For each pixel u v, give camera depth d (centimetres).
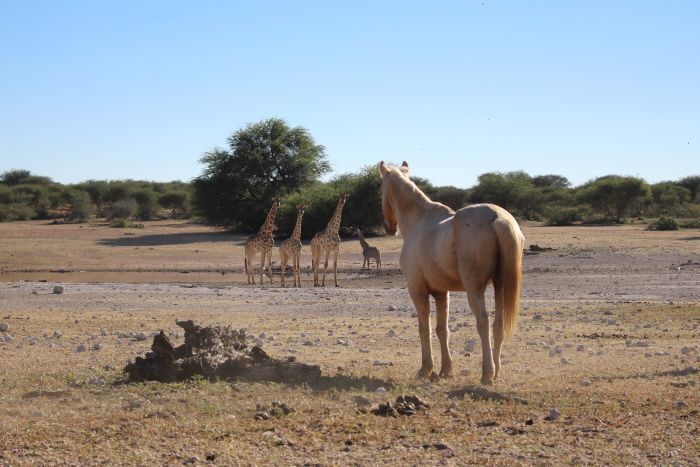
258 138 6538
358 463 653
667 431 738
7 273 3603
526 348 1313
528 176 10500
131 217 8850
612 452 675
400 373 1066
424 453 679
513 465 642
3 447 701
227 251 4525
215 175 6316
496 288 941
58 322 1733
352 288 2783
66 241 5112
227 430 754
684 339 1409
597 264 3316
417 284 1041
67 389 952
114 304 2164
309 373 994
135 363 1015
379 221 5556
